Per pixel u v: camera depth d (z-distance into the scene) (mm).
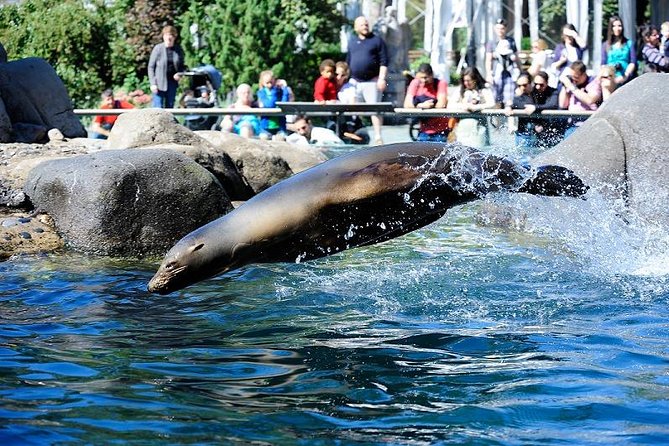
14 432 5117
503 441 5070
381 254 10227
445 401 5715
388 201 7645
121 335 7273
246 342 7074
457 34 26500
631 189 11391
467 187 7664
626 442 5035
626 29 26000
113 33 28859
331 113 19438
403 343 6984
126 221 10711
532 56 22812
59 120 16969
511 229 11625
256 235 7496
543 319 7617
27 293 8695
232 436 5125
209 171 11914
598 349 6762
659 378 6090
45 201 11141
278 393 5879
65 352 6789
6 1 29312
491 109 18828
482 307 8008
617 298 8281
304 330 7387
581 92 18766
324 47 28797
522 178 7688
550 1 26000
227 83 27484
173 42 21953
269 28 27469
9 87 16547
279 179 14062
